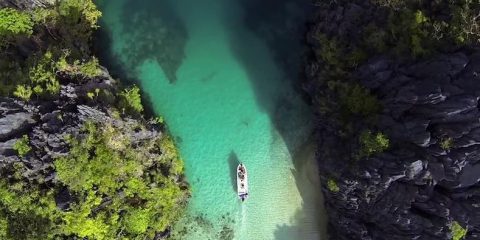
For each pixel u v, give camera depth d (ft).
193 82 161.27
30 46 144.56
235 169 157.48
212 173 157.48
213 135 159.02
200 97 160.66
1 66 139.74
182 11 163.12
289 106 161.58
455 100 121.70
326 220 157.07
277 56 163.94
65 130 132.67
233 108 160.76
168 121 158.81
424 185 130.52
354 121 142.41
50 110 135.03
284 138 159.84
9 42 141.69
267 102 161.48
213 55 162.50
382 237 139.64
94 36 159.43
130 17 162.09
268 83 162.30
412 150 129.49
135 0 162.20
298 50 163.63
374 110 138.51
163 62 161.68
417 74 129.59
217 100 160.86
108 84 147.95
